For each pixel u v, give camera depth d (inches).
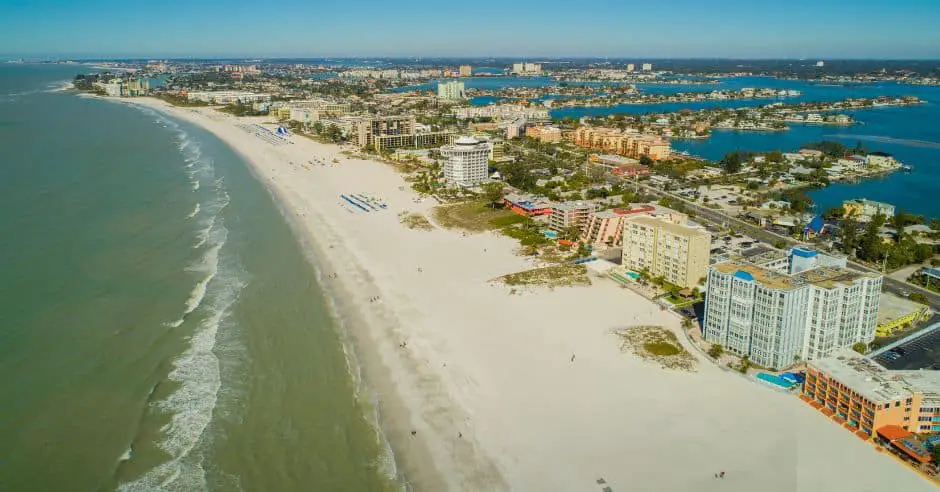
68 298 7524.6
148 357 6353.3
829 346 6604.3
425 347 6909.5
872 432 5315.0
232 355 6525.6
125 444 5083.7
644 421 5590.6
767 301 6378.0
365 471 4931.1
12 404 5472.4
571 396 5984.3
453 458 5113.2
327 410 5684.1
